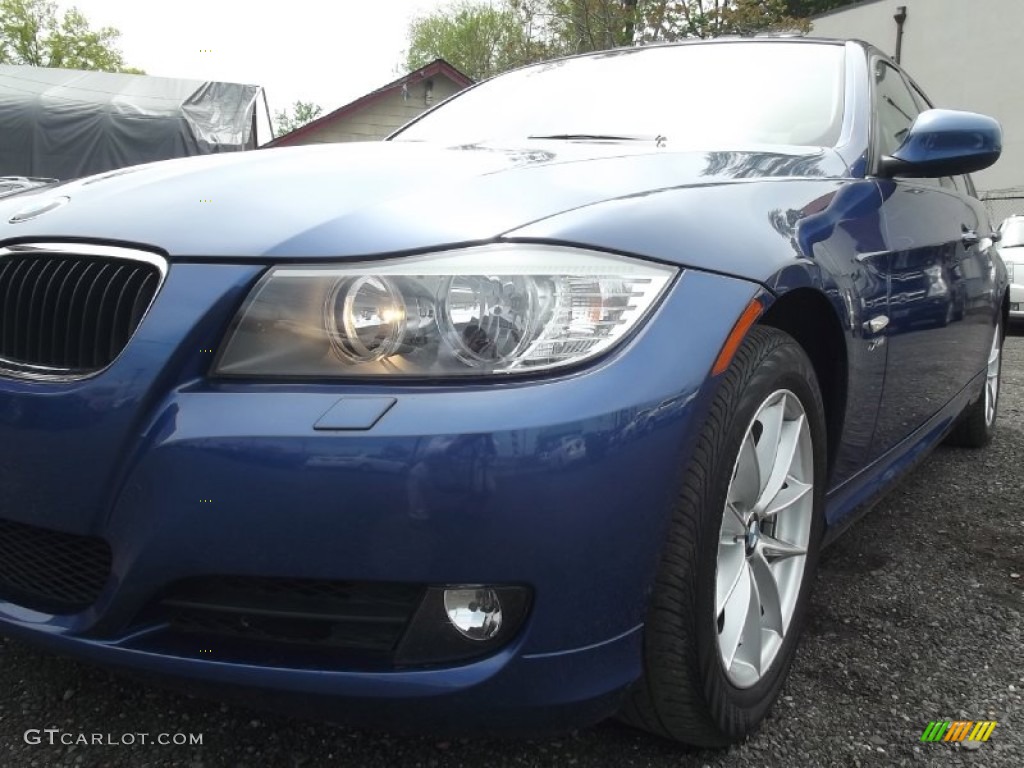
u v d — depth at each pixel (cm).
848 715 184
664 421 134
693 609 145
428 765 163
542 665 132
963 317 290
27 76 1551
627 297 138
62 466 140
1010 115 2167
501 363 130
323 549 127
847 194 212
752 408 156
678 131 250
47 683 186
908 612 234
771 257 161
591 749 169
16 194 199
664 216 153
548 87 295
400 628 134
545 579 128
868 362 207
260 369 134
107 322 145
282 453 127
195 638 141
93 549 146
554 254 137
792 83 266
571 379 130
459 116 294
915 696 193
